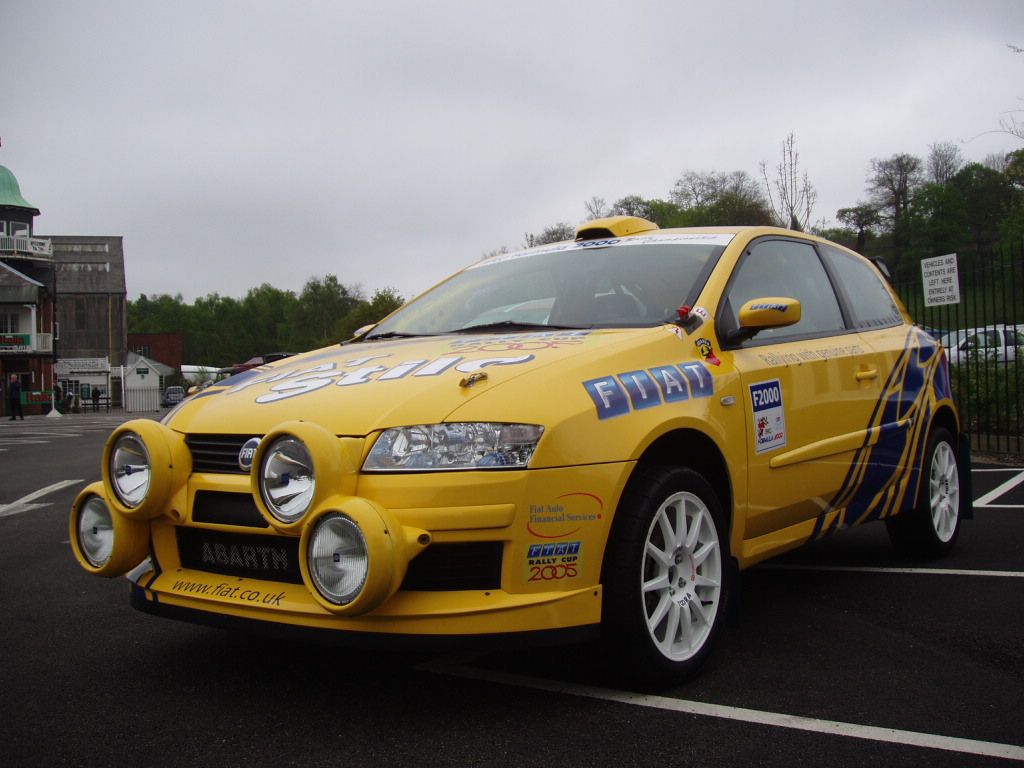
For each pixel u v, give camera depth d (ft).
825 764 7.97
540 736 8.60
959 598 13.70
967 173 172.65
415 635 8.45
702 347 11.12
